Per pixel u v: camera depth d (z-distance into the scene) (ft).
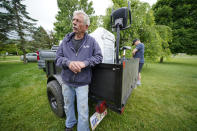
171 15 39.22
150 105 7.02
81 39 3.67
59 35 37.58
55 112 5.48
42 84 11.10
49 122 5.15
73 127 4.77
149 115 5.89
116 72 3.20
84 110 3.56
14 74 15.93
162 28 25.79
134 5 19.39
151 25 20.98
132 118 5.59
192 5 36.88
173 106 6.91
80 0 36.73
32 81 12.19
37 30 38.47
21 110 6.17
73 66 2.97
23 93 8.68
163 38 25.50
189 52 41.11
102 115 3.92
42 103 7.00
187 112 6.23
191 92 9.39
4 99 7.59
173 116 5.82
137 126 5.00
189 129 4.87
